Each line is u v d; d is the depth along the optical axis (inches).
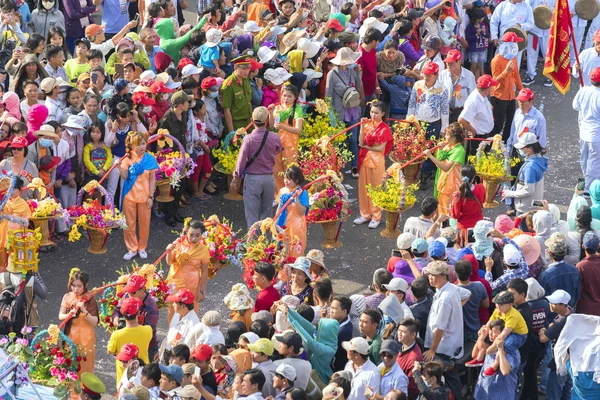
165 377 546.0
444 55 1052.5
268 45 951.0
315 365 594.2
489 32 1111.0
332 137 848.3
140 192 778.2
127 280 634.8
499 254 679.1
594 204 751.1
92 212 761.6
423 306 635.5
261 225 721.0
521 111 878.4
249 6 1098.1
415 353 587.2
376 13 1016.2
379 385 563.5
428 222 757.3
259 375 543.2
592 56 983.6
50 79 820.0
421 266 679.7
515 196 813.9
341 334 608.1
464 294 628.7
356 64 914.7
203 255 697.0
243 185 855.1
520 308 621.6
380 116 834.2
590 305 671.1
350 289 770.2
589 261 673.0
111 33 1106.7
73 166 799.1
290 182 762.2
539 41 1159.6
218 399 550.0
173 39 963.3
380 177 842.8
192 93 851.4
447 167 810.2
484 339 617.6
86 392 582.6
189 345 610.9
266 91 913.5
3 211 695.7
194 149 854.5
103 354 690.8
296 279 669.9
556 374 632.4
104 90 865.5
